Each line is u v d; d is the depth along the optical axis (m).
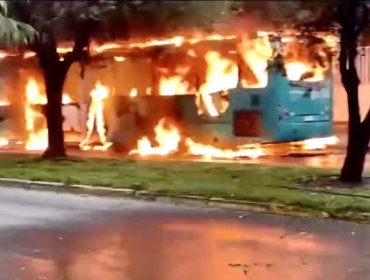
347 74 15.12
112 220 11.79
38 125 26.84
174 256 9.05
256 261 8.73
